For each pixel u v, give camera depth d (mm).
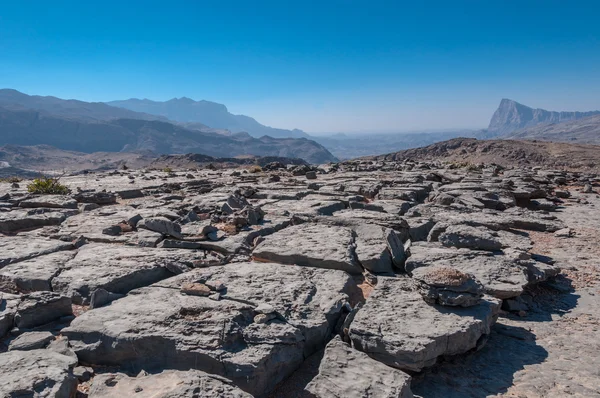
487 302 6633
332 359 5230
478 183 22188
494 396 5164
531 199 19719
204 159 151875
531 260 9547
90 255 9164
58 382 4473
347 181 24000
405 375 4895
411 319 6059
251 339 5441
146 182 27125
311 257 9117
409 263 8727
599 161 87812
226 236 11156
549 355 6109
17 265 8570
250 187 20594
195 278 7684
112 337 5477
